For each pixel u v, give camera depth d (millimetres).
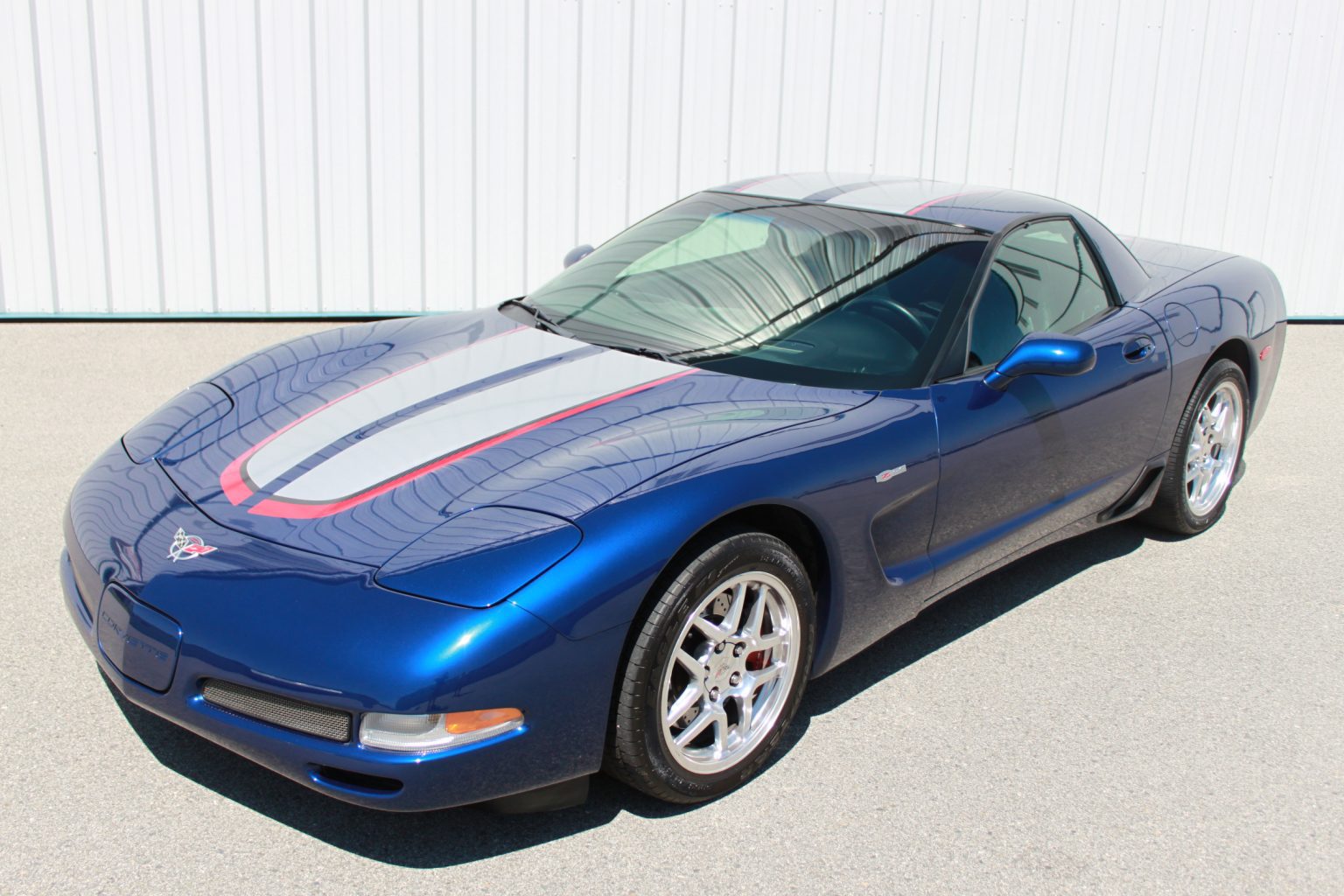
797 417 3248
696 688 2912
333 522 2783
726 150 7848
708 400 3305
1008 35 8047
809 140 7957
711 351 3648
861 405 3387
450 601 2543
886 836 2926
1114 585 4457
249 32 6984
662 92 7645
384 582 2586
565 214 7715
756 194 4453
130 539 2877
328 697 2486
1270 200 8680
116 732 3164
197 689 2654
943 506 3533
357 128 7266
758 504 2936
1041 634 4043
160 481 3092
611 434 3072
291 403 3408
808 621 3141
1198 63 8320
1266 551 4828
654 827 2908
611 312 3939
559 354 3648
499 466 2939
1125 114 8328
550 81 7453
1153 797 3156
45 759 3033
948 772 3211
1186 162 8508
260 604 2592
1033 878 2809
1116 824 3031
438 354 3715
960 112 8125
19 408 5699
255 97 7090
